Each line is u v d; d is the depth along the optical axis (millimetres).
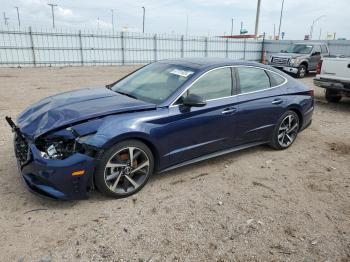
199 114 4234
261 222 3445
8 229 3119
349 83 8812
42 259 2748
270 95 5156
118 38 25469
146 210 3557
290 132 5715
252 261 2865
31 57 22375
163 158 4035
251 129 4988
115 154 3559
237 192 4078
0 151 4977
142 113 3803
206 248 2994
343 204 3922
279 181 4453
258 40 32031
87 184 3469
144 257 2836
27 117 3887
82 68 22188
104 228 3203
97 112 3604
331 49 24047
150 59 27453
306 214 3654
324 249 3080
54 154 3297
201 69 4438
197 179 4379
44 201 3625
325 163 5172
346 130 7172
